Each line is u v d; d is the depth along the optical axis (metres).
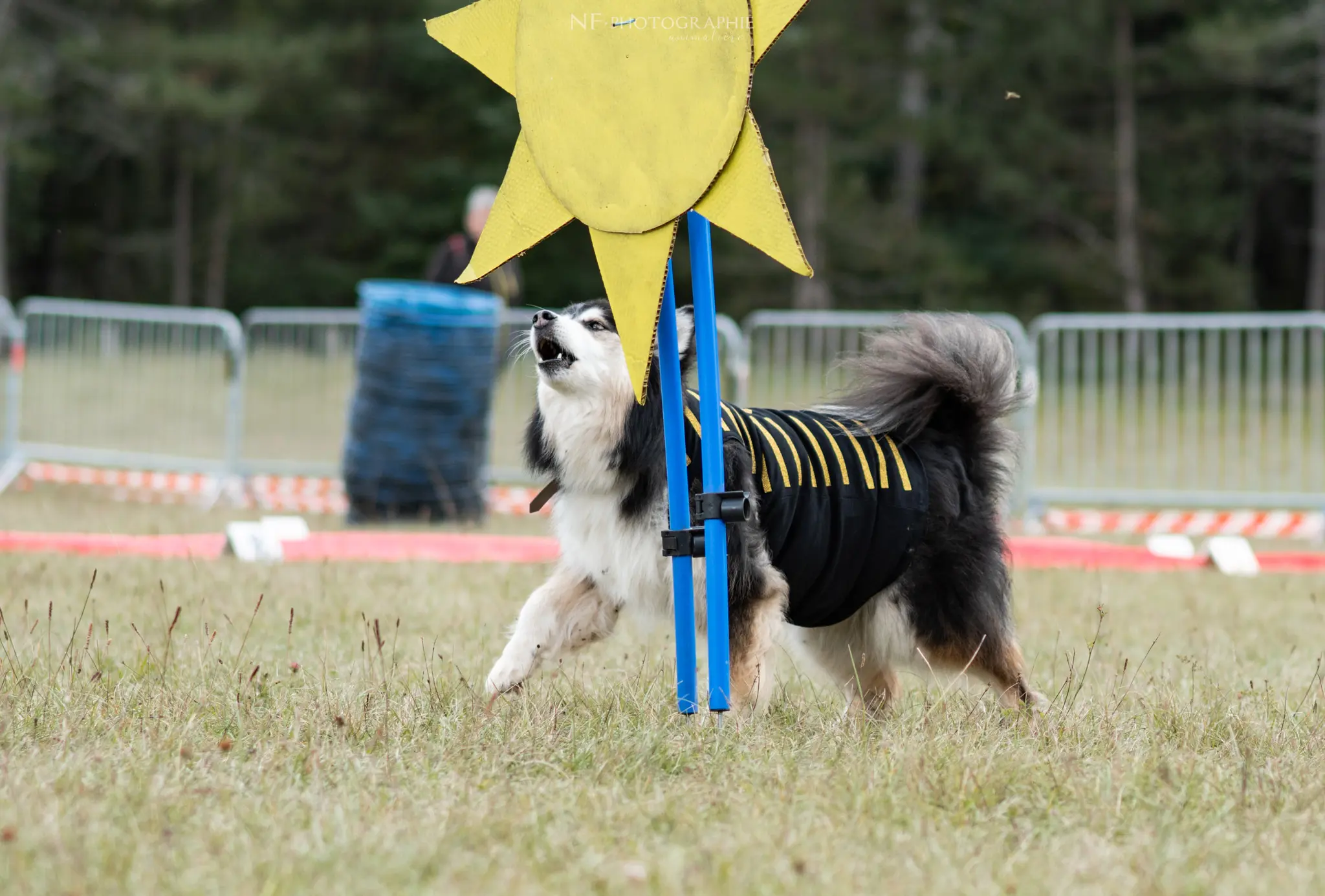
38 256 37.81
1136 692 5.82
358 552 10.36
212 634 6.18
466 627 7.40
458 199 34.81
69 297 37.59
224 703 5.20
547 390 5.48
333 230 36.16
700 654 6.45
